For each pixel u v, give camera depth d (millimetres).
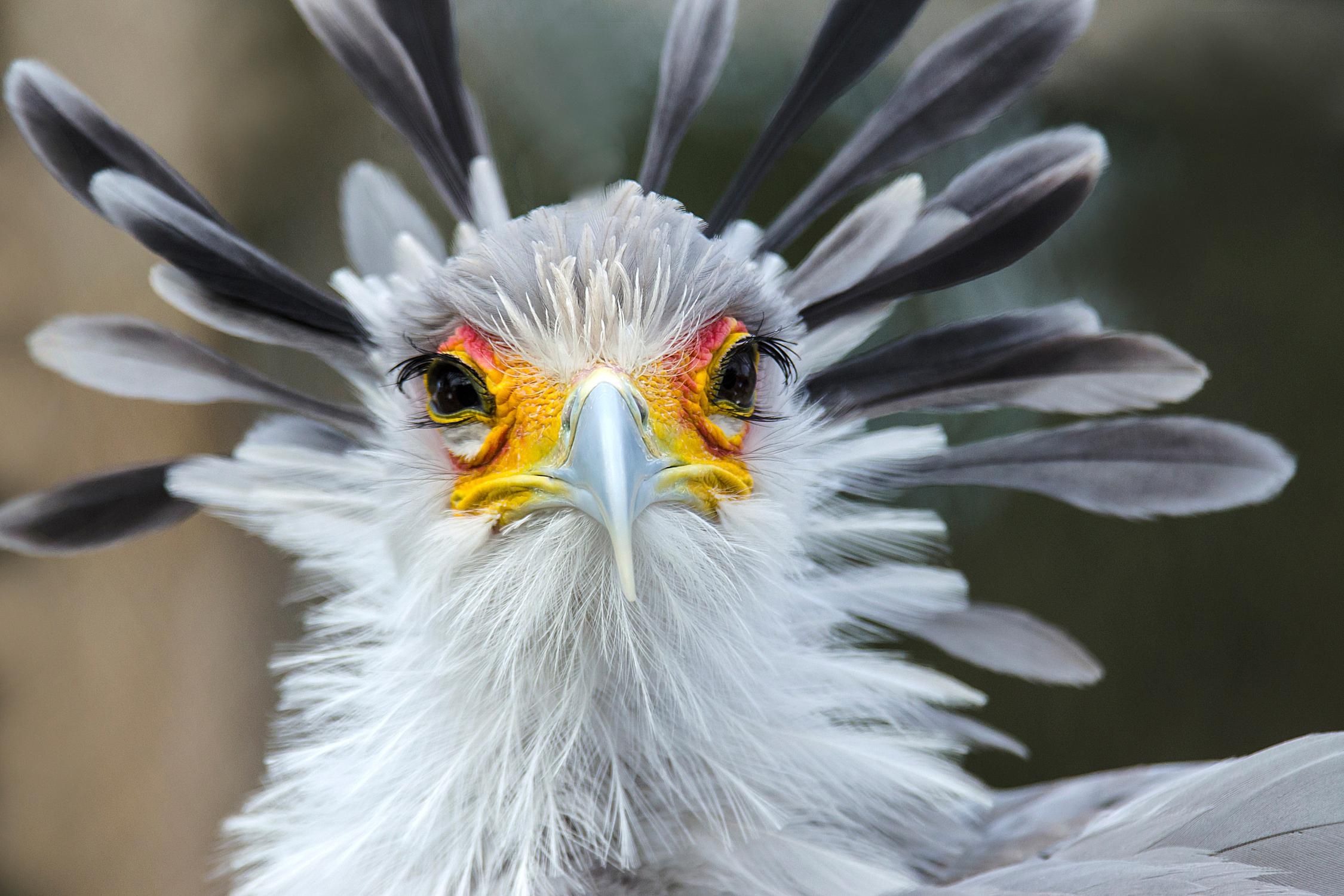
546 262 1886
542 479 1878
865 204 1912
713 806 1881
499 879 1878
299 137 2396
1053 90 2789
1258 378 2842
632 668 1885
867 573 1915
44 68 1906
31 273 2244
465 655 1885
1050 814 1920
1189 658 2861
